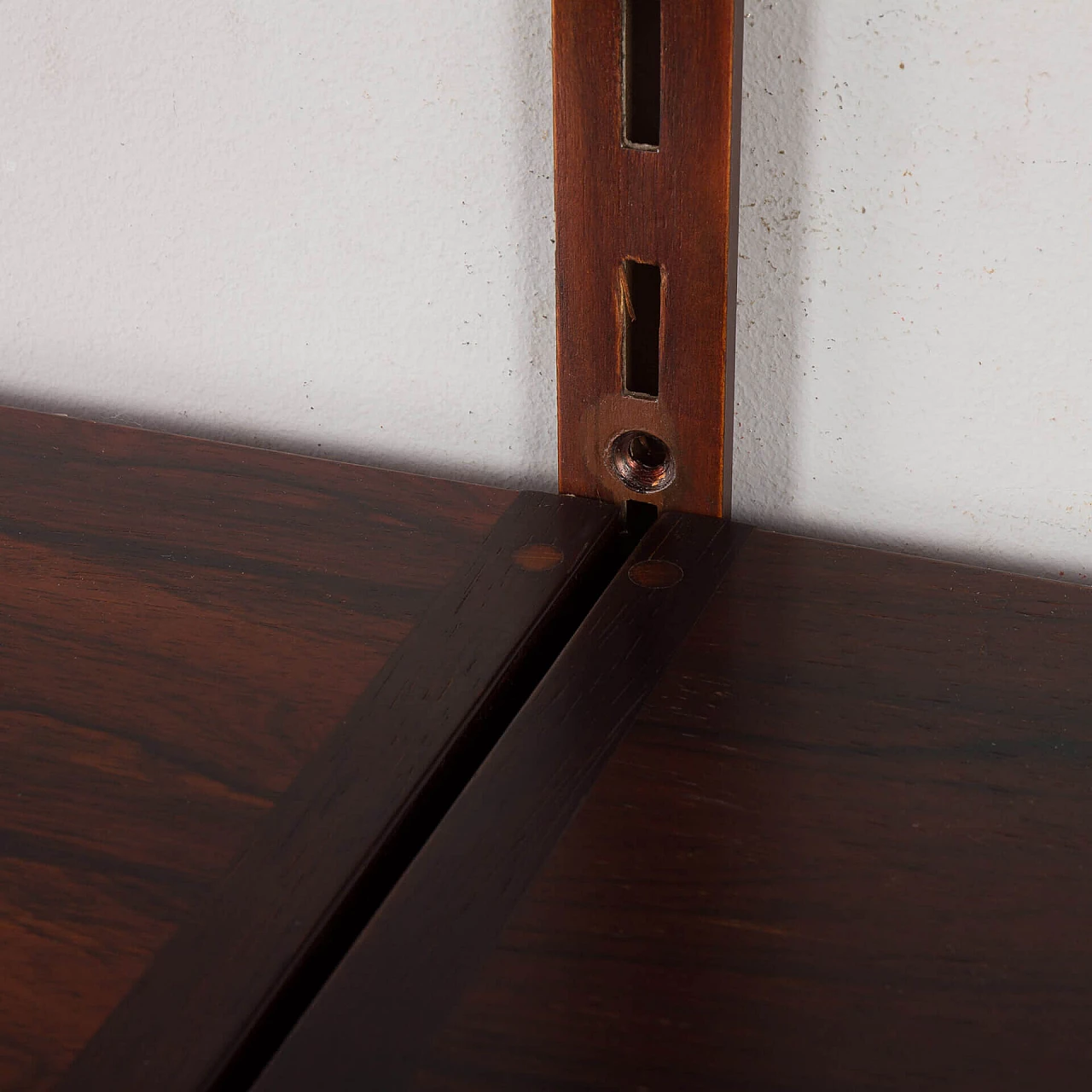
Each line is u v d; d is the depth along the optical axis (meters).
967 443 0.56
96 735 0.52
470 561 0.56
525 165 0.57
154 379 0.62
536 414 0.59
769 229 0.55
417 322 0.59
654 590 0.55
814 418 0.57
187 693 0.53
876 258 0.55
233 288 0.60
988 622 0.54
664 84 0.53
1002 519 0.56
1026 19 0.52
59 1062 0.48
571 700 0.52
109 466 0.59
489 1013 0.48
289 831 0.51
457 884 0.50
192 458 0.59
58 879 0.50
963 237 0.54
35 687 0.53
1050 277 0.54
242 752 0.52
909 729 0.52
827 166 0.54
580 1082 0.47
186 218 0.60
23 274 0.62
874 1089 0.47
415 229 0.58
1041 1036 0.48
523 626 0.54
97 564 0.56
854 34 0.53
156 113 0.59
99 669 0.54
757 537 0.56
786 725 0.52
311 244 0.59
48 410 0.63
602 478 0.57
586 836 0.50
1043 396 0.55
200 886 0.50
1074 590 0.54
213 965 0.49
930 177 0.54
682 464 0.56
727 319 0.54
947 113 0.53
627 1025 0.48
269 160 0.58
